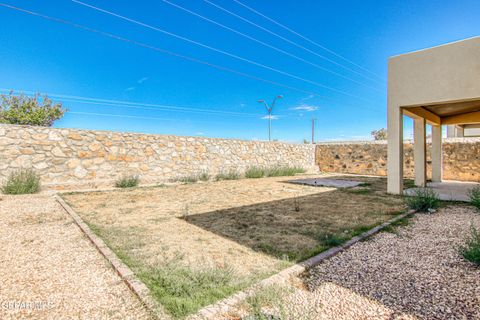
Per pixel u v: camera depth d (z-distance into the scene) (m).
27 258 2.55
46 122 20.19
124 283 2.07
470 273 2.25
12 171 6.51
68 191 6.81
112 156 8.12
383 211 4.70
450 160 10.77
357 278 2.17
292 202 5.62
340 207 5.07
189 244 2.97
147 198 6.06
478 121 8.92
